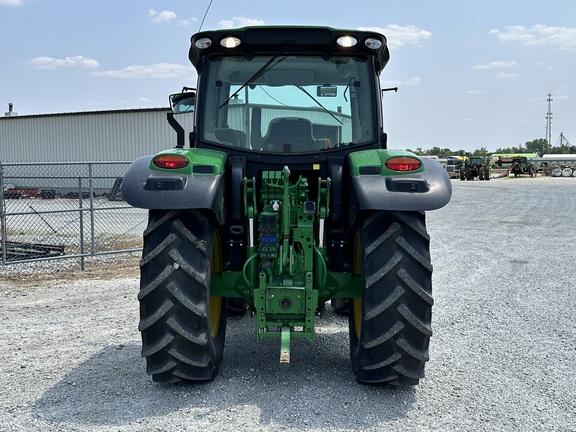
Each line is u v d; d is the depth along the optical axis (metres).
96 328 5.63
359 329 4.18
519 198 24.42
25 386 4.02
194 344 3.74
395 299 3.61
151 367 3.78
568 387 4.07
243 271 3.98
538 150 134.00
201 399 3.74
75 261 9.95
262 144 4.30
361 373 3.82
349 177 3.96
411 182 3.65
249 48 4.30
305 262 3.93
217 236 4.23
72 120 32.03
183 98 4.82
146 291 3.66
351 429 3.34
